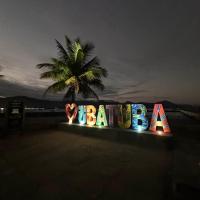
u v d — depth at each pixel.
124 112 9.21
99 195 3.63
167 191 3.70
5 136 10.70
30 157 6.48
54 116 26.70
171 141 7.02
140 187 3.93
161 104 7.85
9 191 3.86
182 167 4.00
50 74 16.03
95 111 10.78
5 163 5.84
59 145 8.28
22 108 12.23
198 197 3.00
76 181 4.34
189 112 21.47
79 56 15.86
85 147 7.79
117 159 6.00
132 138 8.24
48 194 3.71
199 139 7.98
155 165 5.31
